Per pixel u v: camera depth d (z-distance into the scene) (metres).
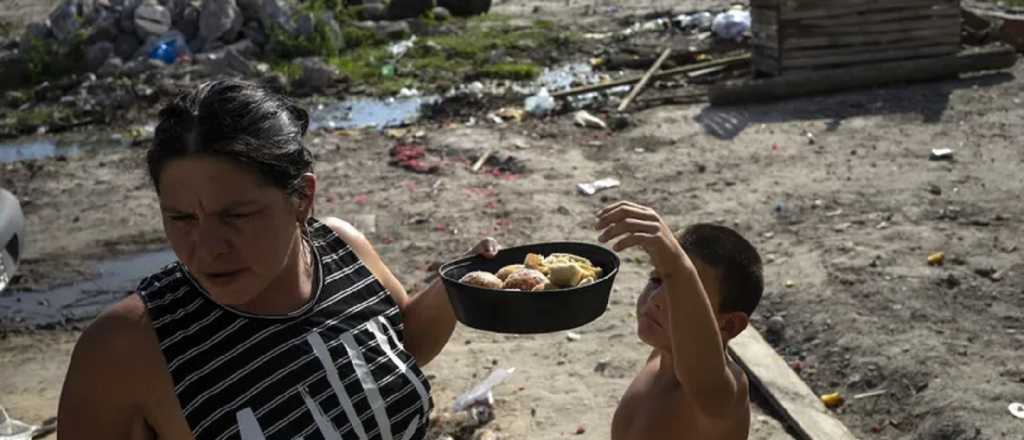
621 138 10.17
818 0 11.12
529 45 15.35
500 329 2.34
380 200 8.71
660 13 16.80
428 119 11.74
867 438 4.84
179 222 1.93
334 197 8.84
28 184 10.02
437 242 7.68
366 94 13.61
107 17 15.52
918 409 4.93
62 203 9.37
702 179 8.75
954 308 5.84
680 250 2.32
